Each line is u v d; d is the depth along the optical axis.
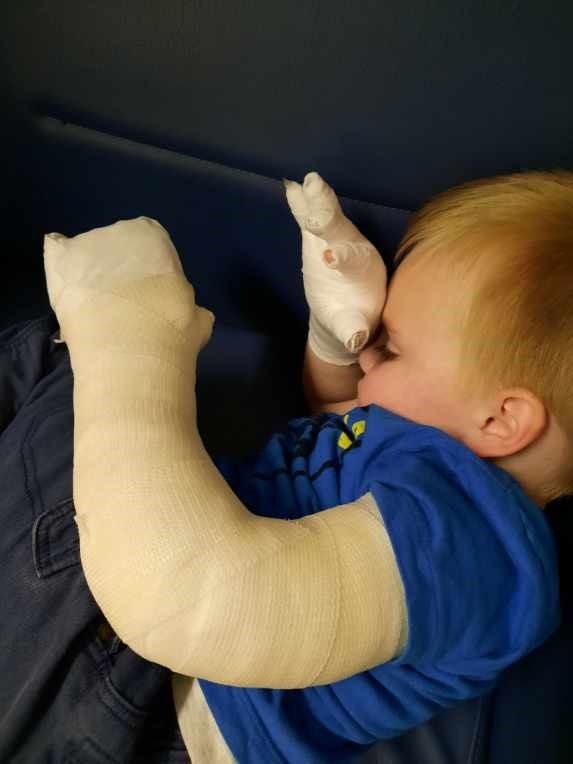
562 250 0.54
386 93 0.63
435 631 0.47
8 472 0.60
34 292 0.84
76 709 0.53
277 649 0.44
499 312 0.54
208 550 0.45
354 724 0.54
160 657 0.46
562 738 0.59
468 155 0.65
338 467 0.61
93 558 0.47
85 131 0.72
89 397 0.50
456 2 0.57
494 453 0.57
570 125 0.61
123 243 0.56
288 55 0.62
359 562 0.46
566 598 0.65
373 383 0.62
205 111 0.67
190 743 0.54
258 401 0.79
